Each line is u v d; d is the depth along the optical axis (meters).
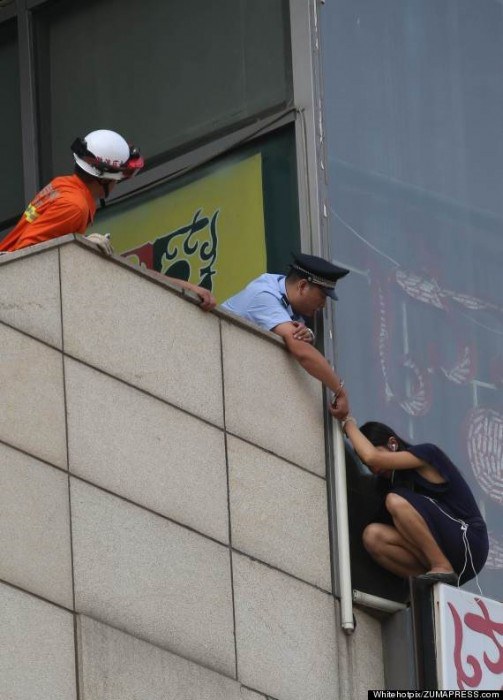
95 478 30.34
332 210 36.12
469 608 32.38
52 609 29.06
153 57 39.91
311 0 37.19
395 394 35.75
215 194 37.59
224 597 31.48
